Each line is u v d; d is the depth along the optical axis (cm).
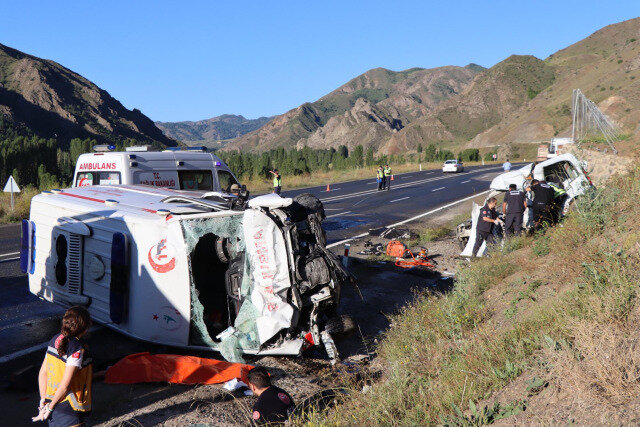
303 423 416
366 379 558
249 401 513
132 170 1002
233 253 655
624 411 297
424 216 1905
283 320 593
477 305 648
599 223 722
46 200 764
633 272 487
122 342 670
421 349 559
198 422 466
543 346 423
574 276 577
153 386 540
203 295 680
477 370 447
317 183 3838
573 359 365
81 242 684
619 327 392
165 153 1073
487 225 1090
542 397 353
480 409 373
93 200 724
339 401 500
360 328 755
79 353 356
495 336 498
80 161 1073
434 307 698
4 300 845
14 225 1739
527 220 1163
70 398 361
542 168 1178
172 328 600
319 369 606
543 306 532
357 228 1634
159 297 602
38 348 645
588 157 1484
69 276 695
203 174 1145
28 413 479
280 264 604
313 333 630
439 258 1198
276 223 614
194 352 628
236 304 632
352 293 927
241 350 607
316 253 645
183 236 589
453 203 2281
